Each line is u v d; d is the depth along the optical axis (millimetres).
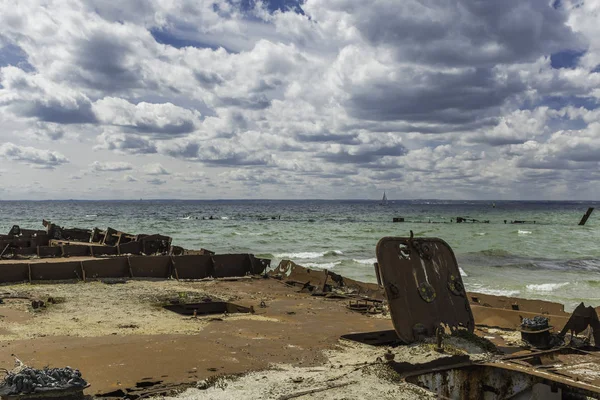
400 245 8195
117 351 7234
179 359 6914
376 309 11117
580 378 5969
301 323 9641
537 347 7613
